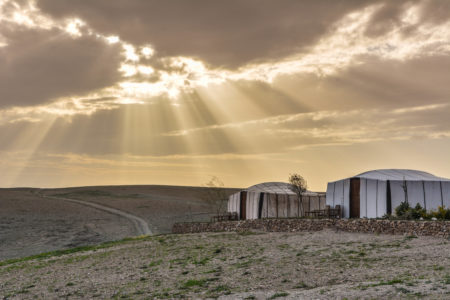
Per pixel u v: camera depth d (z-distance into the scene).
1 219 55.09
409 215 22.25
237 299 11.69
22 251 35.12
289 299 10.80
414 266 13.47
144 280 16.03
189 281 14.89
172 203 82.44
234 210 40.16
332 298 10.23
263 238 23.58
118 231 47.16
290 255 17.81
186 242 24.95
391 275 12.65
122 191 112.56
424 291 9.84
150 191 116.88
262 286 13.38
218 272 16.06
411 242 17.81
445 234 18.02
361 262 15.16
